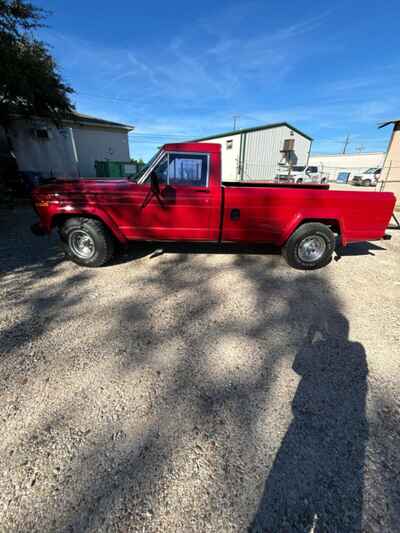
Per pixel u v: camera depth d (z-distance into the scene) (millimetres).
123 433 1482
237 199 3455
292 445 1437
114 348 2154
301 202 3520
